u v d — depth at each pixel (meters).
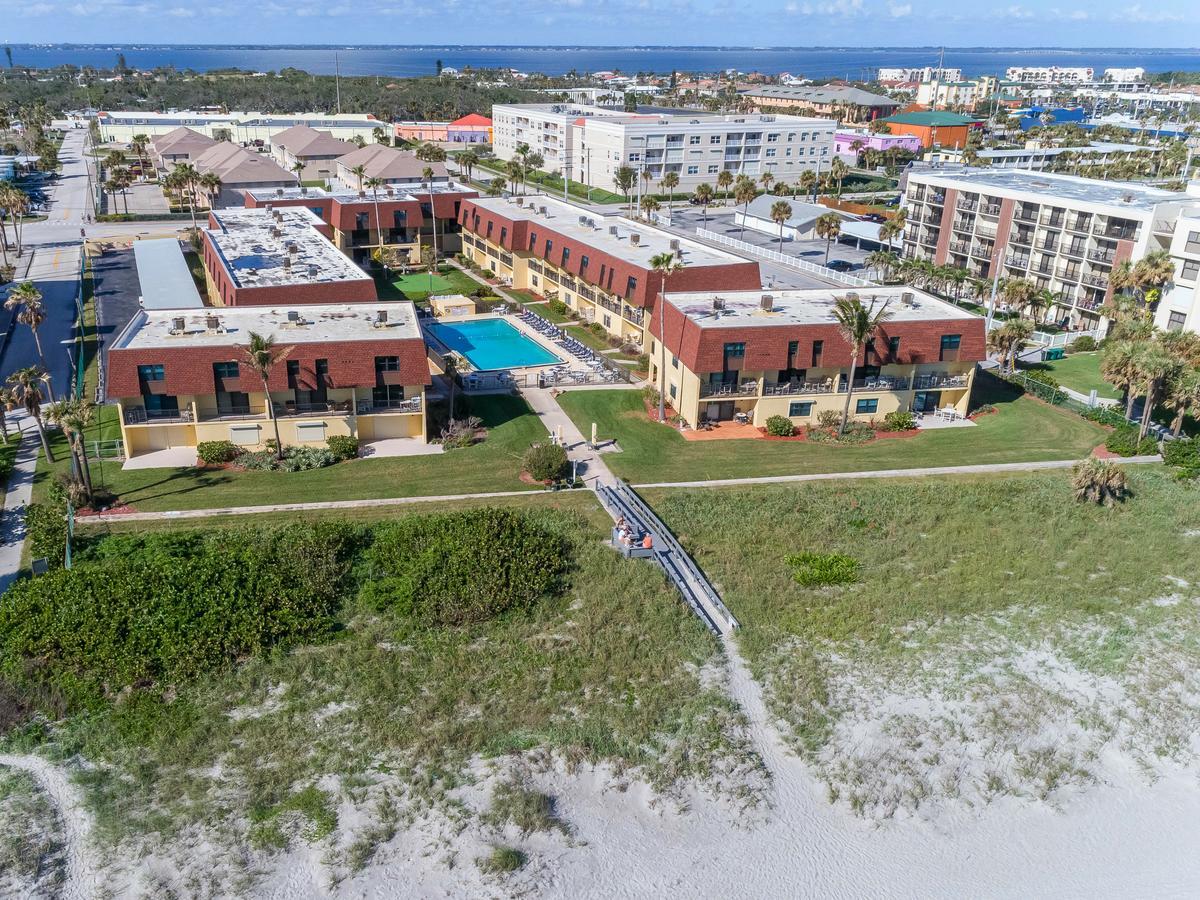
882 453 70.38
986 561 55.69
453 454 67.94
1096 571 55.19
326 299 83.56
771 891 34.03
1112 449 71.19
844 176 199.88
